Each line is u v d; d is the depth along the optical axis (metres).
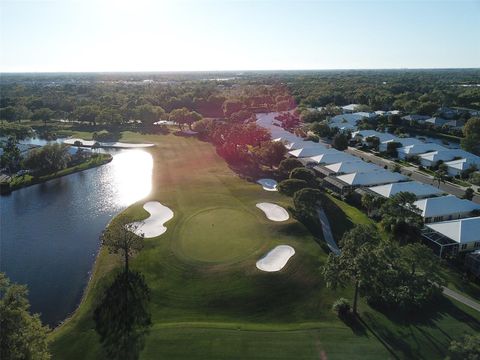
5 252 65.31
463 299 48.91
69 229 74.38
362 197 77.69
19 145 127.94
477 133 122.50
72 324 45.97
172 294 50.97
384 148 129.38
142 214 77.12
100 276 55.69
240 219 72.25
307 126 165.25
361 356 38.97
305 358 38.94
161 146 141.50
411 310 46.19
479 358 31.41
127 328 44.50
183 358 39.28
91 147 140.88
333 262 45.94
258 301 49.16
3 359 31.48
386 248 48.75
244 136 121.81
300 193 70.94
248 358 39.16
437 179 95.56
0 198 91.75
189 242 63.75
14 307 34.81
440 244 59.00
